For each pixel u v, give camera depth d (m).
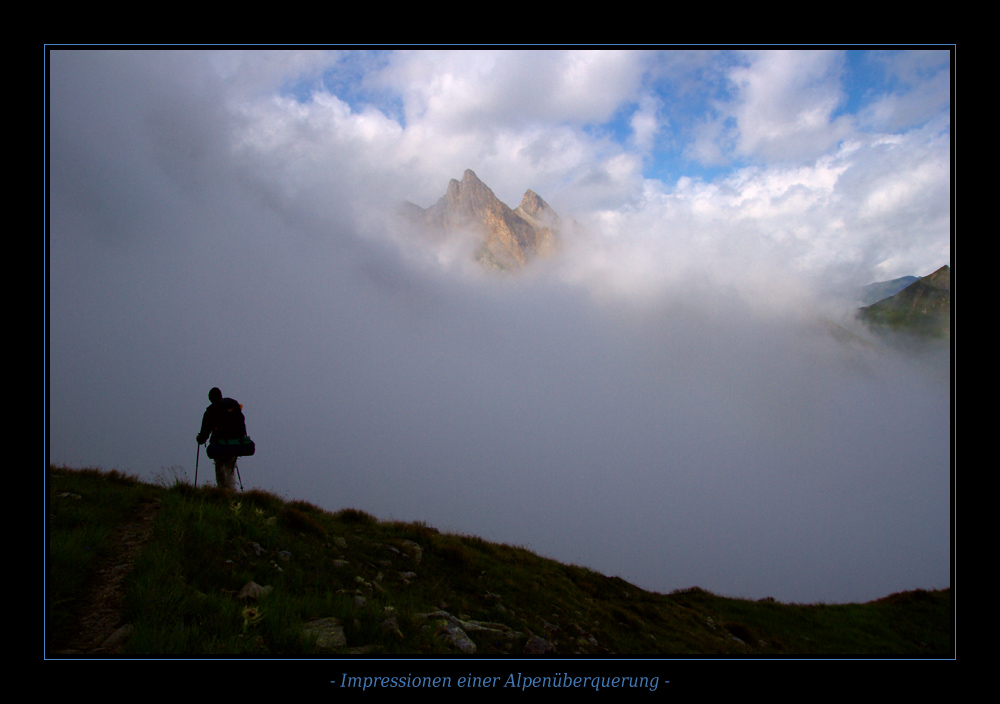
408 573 11.73
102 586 7.18
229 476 13.29
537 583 14.67
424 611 9.95
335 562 10.65
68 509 9.01
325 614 8.17
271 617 7.29
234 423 13.12
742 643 18.05
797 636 22.03
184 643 6.22
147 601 6.73
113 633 6.32
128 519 9.58
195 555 8.58
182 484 12.21
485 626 10.09
